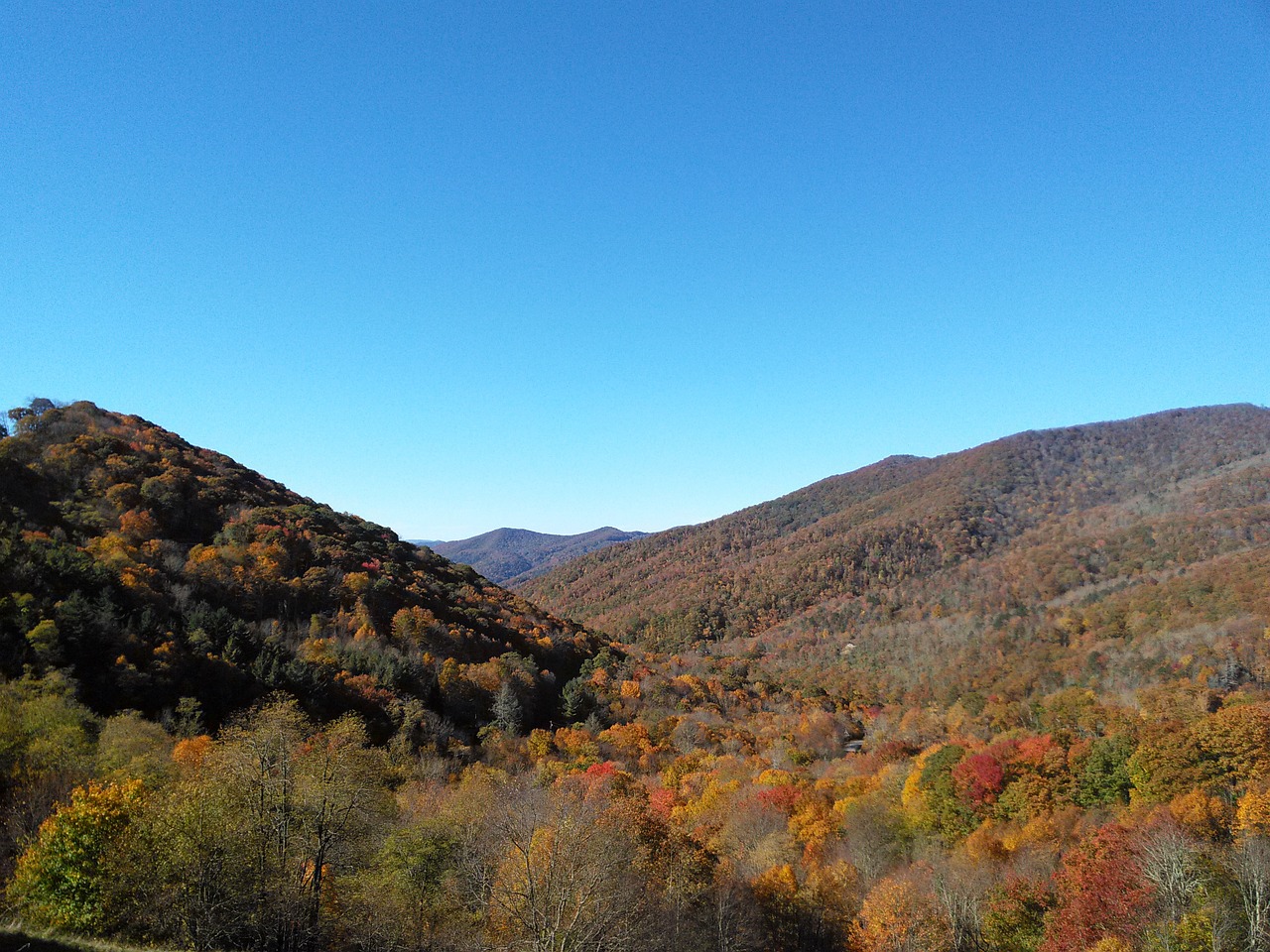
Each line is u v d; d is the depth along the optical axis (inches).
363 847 1139.9
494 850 1230.9
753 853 1731.1
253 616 2544.3
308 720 1886.1
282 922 893.2
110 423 3511.3
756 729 3388.3
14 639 1658.5
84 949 689.6
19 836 997.2
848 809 1878.7
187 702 1782.7
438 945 1039.0
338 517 4234.7
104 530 2539.4
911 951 1223.5
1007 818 1662.2
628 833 1392.7
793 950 1376.7
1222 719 1535.4
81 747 1284.4
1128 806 1550.2
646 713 3166.8
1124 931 1055.0
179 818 874.1
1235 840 1222.3
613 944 945.5
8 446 2726.4
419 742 2174.0
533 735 2559.1
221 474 3710.6
